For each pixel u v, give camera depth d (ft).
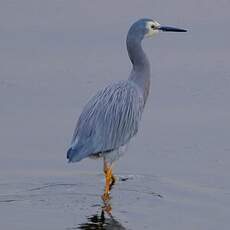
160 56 63.26
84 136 45.39
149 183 45.65
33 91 57.82
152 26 48.98
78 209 42.63
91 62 62.13
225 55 62.95
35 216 41.60
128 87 47.75
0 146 50.01
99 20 68.69
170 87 58.08
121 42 65.00
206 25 67.72
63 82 59.06
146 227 40.27
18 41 65.87
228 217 41.19
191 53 63.52
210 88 57.72
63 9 71.31
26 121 53.31
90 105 46.57
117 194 44.45
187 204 42.91
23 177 46.34
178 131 51.72
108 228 40.24
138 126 47.88
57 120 53.42
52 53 63.87
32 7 71.82
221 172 46.44
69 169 47.75
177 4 71.77
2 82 59.36
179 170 46.98
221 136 50.85
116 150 45.98
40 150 49.60
